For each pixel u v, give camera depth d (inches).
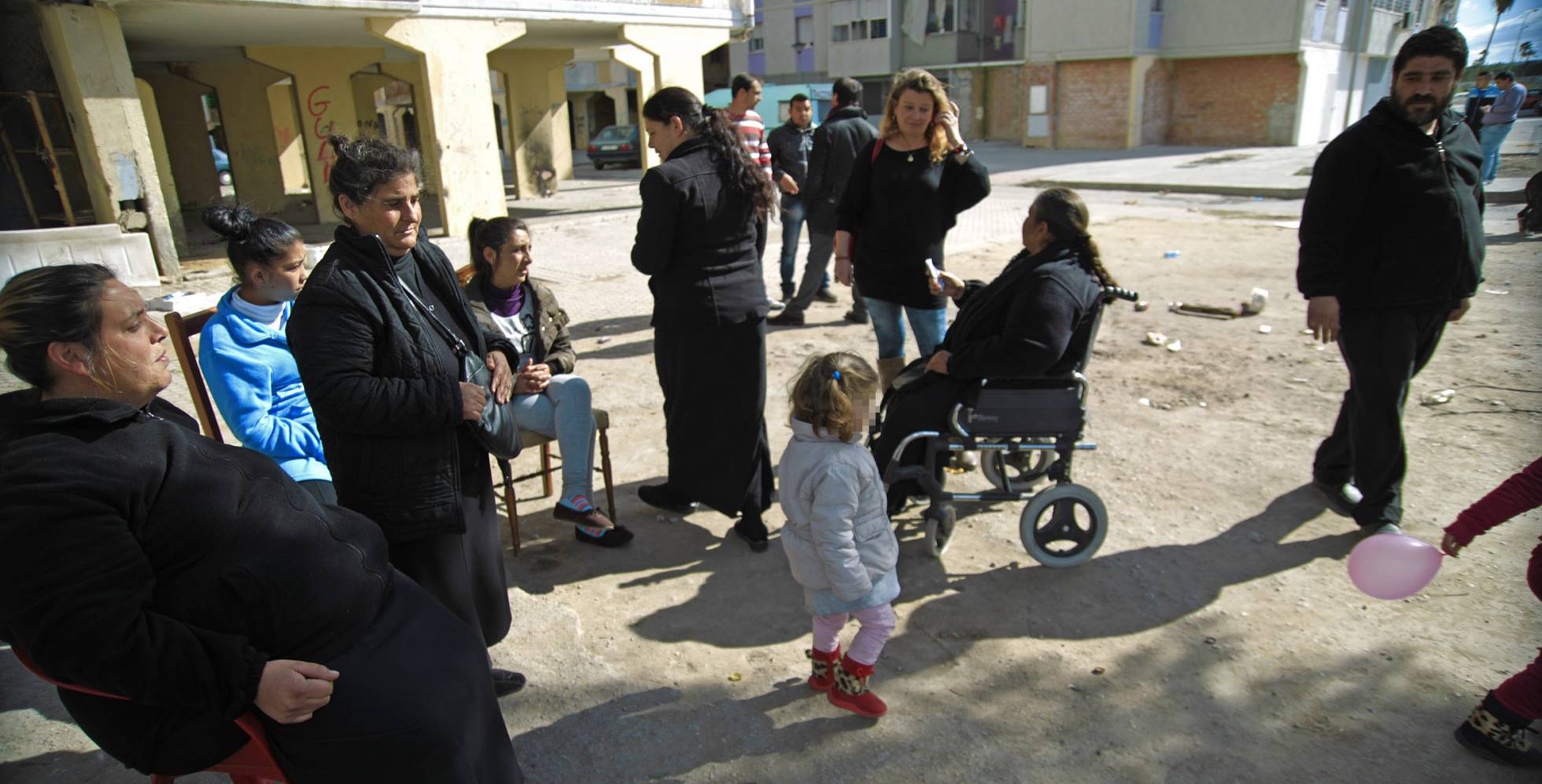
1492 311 278.8
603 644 124.7
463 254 439.2
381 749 66.9
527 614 130.3
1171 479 172.7
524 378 144.3
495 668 114.3
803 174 299.7
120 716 66.7
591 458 151.9
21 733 106.3
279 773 68.5
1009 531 155.4
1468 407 201.9
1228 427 197.3
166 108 652.7
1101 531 140.6
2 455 56.6
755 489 148.3
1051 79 1136.8
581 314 310.8
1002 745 104.3
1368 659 118.5
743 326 141.5
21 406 58.2
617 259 412.2
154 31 452.4
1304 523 154.9
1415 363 149.8
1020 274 131.9
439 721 68.4
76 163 399.9
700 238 136.9
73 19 341.4
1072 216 129.4
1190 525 155.3
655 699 112.7
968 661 120.1
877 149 171.9
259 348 110.7
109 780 98.6
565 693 113.8
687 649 123.8
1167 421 201.5
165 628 59.3
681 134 136.4
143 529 60.2
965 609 132.0
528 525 160.4
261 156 671.1
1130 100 1080.8
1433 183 131.5
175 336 116.3
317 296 83.9
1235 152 967.0
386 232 87.7
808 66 1519.4
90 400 59.4
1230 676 115.9
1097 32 1072.8
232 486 64.8
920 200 168.7
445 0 459.8
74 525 55.8
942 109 164.7
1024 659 120.3
